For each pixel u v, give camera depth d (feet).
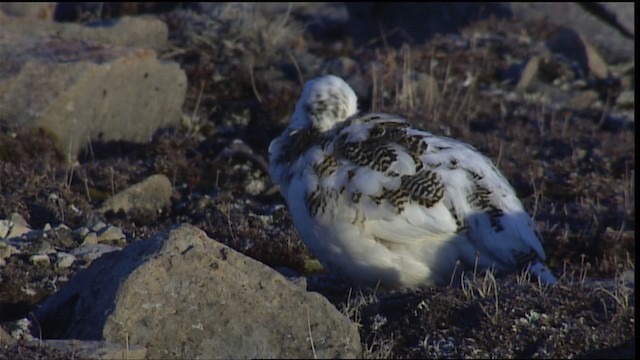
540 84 81.51
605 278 48.16
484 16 94.43
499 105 76.95
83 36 74.43
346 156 41.50
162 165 60.95
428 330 35.35
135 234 49.78
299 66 78.07
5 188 52.80
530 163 64.39
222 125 71.20
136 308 33.12
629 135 69.87
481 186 41.81
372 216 40.29
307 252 49.37
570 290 37.14
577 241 52.65
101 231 47.88
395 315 37.47
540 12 93.25
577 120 74.28
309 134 43.65
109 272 34.99
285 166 43.88
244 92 75.15
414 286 41.78
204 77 75.61
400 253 40.96
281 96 72.33
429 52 83.41
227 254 34.58
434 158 41.73
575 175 61.52
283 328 33.47
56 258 43.11
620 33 92.22
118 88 65.05
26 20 72.59
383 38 91.61
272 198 58.34
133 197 54.65
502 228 41.57
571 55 85.92
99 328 32.96
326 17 93.50
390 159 40.98
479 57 83.51
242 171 60.80
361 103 73.56
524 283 38.78
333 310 34.04
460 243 41.09
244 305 33.68
